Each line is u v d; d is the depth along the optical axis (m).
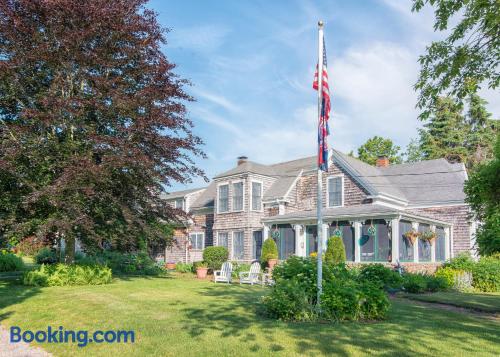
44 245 15.22
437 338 7.43
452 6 8.56
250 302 11.55
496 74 8.94
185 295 13.09
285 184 28.72
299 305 9.12
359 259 21.41
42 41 14.22
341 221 22.89
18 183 14.50
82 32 14.08
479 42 8.75
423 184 27.33
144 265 23.91
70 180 13.13
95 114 15.09
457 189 25.56
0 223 13.70
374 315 9.38
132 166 14.65
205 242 32.59
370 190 24.20
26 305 10.83
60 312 9.95
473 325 8.91
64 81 14.73
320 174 9.88
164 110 15.46
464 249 24.27
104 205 15.21
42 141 13.88
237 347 6.71
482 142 45.00
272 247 24.70
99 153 14.58
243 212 28.23
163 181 16.12
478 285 19.00
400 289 16.23
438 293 16.44
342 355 6.29
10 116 15.23
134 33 15.79
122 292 13.35
